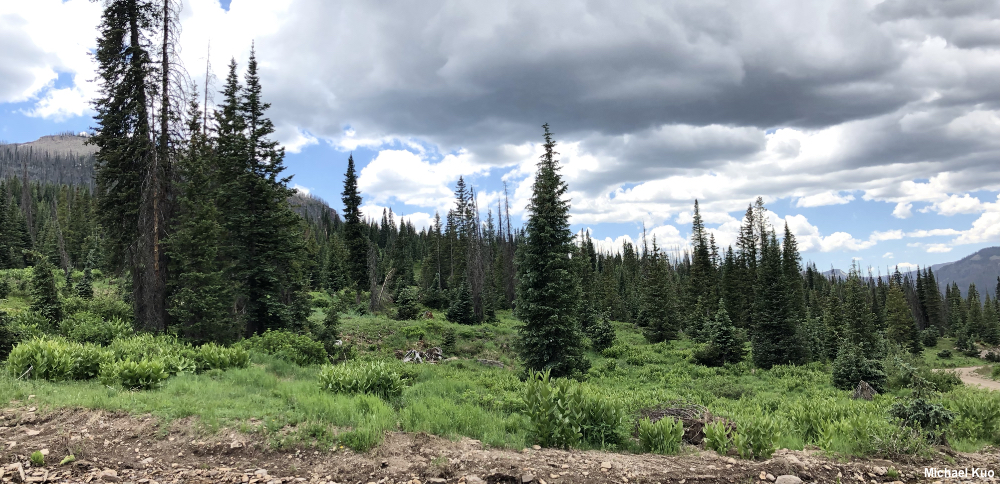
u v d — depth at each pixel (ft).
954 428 30.91
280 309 79.66
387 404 30.99
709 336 106.42
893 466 23.73
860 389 59.62
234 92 86.12
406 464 20.86
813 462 23.29
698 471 21.30
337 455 21.68
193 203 64.23
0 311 38.29
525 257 69.21
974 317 229.45
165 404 26.86
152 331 60.23
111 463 19.65
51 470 18.62
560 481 19.54
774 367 85.87
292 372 47.57
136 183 65.41
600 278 208.44
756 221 174.19
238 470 19.77
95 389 29.68
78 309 70.79
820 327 138.21
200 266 64.80
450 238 213.46
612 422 26.30
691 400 44.14
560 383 26.81
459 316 129.49
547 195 67.31
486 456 22.00
